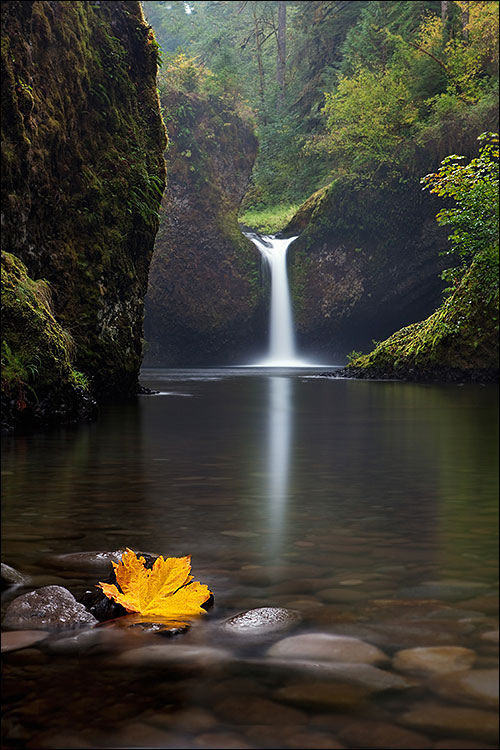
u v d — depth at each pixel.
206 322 37.69
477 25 31.88
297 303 36.16
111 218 11.18
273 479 3.96
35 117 9.75
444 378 16.70
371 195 33.78
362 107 33.19
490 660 1.41
